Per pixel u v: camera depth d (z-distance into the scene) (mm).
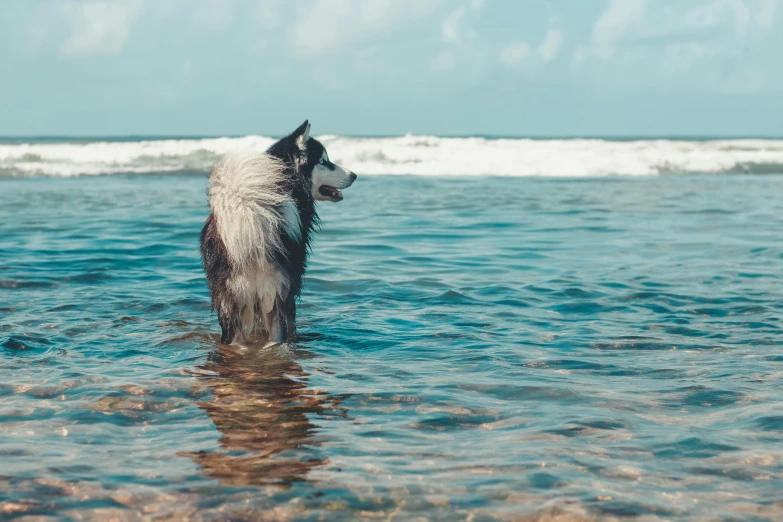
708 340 5812
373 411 4152
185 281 8273
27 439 3680
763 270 8914
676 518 2850
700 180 23891
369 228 12648
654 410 4152
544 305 7145
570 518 2852
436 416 4055
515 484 3145
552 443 3633
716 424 3902
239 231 5328
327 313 6859
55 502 2971
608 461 3398
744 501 2992
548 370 5000
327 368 5086
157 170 25000
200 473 3262
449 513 2889
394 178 23750
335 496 3025
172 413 4113
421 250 10500
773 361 5195
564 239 11602
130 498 3012
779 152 29734
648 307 7016
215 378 4812
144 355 5414
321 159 6273
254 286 5598
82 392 4445
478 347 5629
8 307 6852
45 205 15742
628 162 27391
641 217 14312
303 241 5953
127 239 11148
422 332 6133
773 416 3992
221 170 5480
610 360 5246
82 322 6363
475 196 18109
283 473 3264
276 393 4484
